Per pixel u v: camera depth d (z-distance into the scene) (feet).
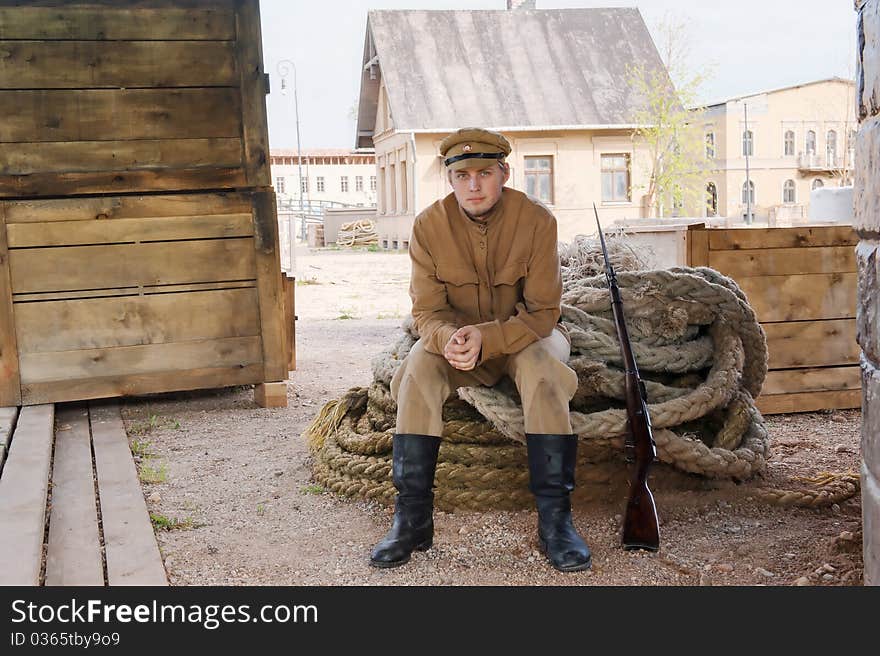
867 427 8.20
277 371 19.08
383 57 98.22
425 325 10.71
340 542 10.96
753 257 16.44
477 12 103.91
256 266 18.84
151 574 9.56
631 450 10.91
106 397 19.02
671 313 12.55
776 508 11.94
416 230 10.88
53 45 17.54
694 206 102.17
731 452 12.16
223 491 13.12
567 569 9.84
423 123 94.63
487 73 99.25
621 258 13.79
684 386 12.75
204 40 18.31
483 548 10.59
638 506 10.49
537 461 10.33
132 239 18.11
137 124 18.07
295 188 230.68
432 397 10.48
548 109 96.78
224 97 18.51
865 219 8.03
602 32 103.40
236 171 18.62
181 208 18.34
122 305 18.11
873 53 7.88
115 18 17.80
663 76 97.71
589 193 98.32
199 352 18.62
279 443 15.94
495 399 11.50
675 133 96.12
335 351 27.35
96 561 9.84
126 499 12.16
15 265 17.47
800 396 17.04
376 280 57.82
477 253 10.76
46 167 17.63
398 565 10.06
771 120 151.33
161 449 15.60
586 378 12.05
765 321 16.66
